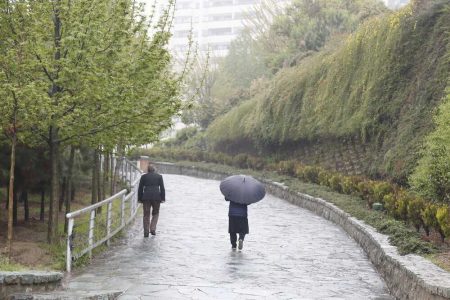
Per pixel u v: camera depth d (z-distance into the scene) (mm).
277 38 53688
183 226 19031
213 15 118688
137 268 12047
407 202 14945
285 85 36188
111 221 15469
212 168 46906
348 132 26281
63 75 11898
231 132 47000
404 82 22984
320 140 32875
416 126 20734
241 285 10797
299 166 33344
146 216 16500
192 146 61344
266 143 40906
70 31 11930
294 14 52219
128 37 12484
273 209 25375
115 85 12320
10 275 8414
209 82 62344
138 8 13367
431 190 15148
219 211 23656
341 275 12055
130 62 12695
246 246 15438
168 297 9641
